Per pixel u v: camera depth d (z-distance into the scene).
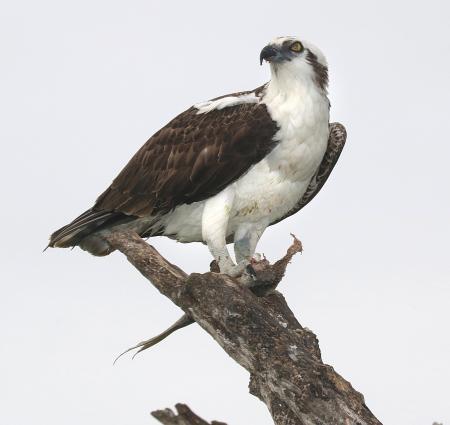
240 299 10.02
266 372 9.70
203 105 13.36
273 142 12.72
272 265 10.79
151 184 13.25
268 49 12.72
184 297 10.55
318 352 10.47
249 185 12.95
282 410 9.78
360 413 9.30
